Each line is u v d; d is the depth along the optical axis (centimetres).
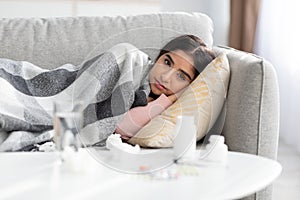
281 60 335
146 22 199
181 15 203
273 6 345
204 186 106
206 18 205
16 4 332
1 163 120
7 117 162
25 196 99
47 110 173
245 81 155
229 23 374
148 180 109
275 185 257
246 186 107
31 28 198
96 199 98
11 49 192
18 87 174
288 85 330
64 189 103
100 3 349
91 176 111
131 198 99
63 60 193
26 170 115
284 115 338
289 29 324
